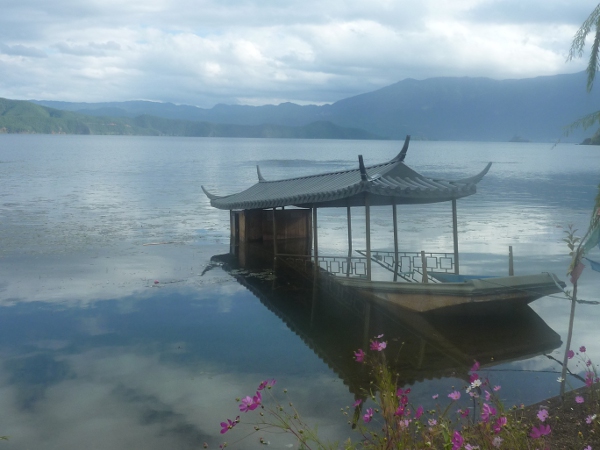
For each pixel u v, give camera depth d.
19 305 15.59
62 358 12.05
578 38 8.14
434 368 11.52
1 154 114.06
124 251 22.95
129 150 153.12
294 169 82.88
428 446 6.11
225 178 62.06
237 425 9.24
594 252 22.31
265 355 12.27
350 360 11.99
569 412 8.24
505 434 6.45
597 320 14.29
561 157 138.75
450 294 14.17
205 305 15.87
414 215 33.78
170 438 8.88
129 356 12.16
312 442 8.59
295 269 20.52
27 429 9.17
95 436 8.95
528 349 12.48
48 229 27.48
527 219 31.80
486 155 155.38
